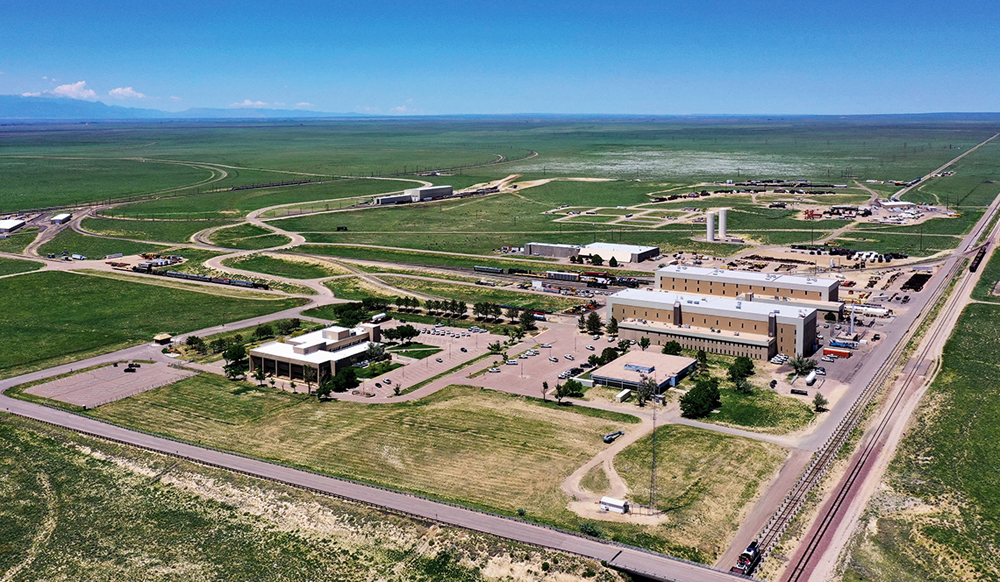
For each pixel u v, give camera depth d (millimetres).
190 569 109625
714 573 102750
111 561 112000
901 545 110688
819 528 115062
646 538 113625
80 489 132625
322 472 137250
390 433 154625
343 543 114188
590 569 104375
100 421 160000
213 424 161375
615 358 194125
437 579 105125
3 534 119500
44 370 196875
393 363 198625
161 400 175250
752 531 115250
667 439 148000
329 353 194500
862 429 150000
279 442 151625
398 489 130000
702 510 121438
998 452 139125
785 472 133250
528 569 105562
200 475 135500
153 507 126062
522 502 125875
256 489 129750
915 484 127938
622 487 129875
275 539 116125
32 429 156625
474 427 156125
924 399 164625
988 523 116062
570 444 147250
